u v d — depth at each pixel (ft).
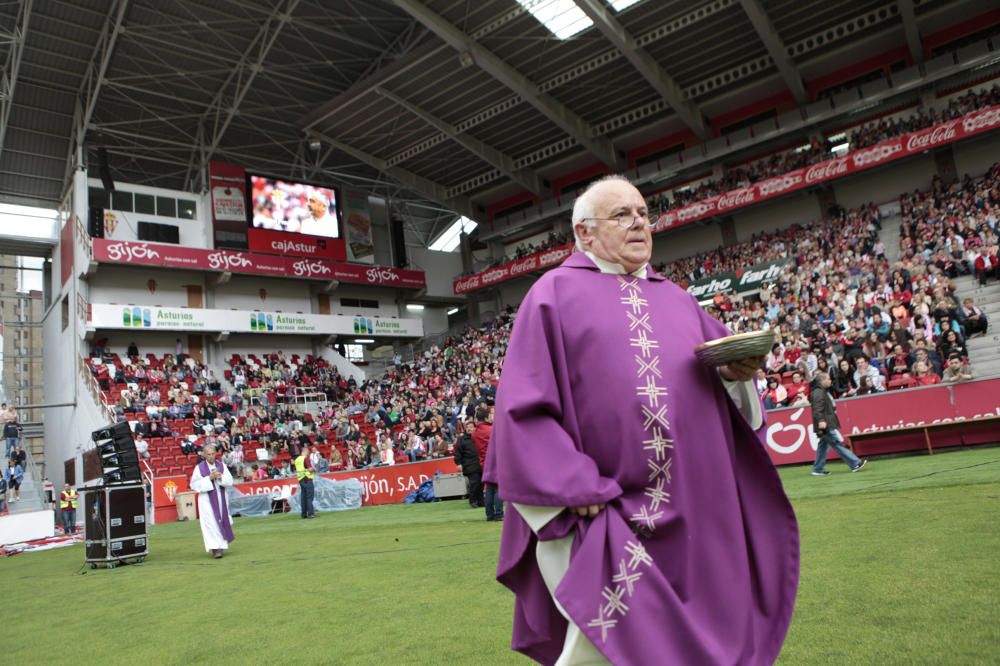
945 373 38.17
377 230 131.03
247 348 114.01
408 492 57.36
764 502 5.98
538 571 5.57
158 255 99.04
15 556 43.80
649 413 5.47
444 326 139.64
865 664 8.29
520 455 5.15
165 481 70.38
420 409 91.97
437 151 110.42
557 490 4.98
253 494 66.13
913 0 81.25
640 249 6.24
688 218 97.40
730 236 102.22
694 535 5.30
